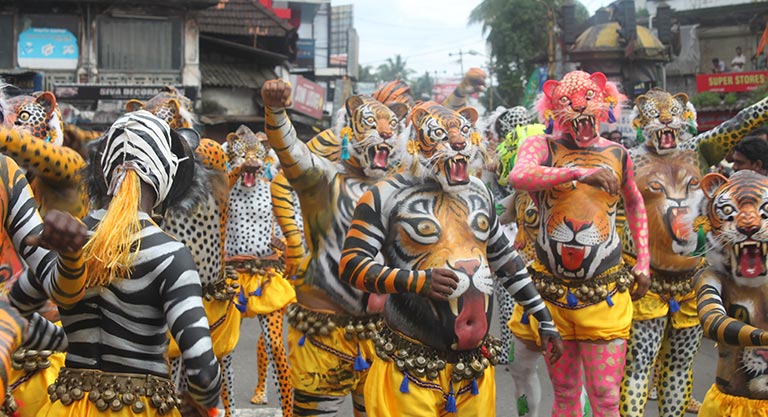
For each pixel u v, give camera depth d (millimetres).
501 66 42188
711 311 4652
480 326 4445
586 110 5668
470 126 4625
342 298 5551
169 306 3338
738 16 31156
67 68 27406
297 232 5973
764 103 6488
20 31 27062
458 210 4559
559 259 5660
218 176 5898
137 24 27656
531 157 5691
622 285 5672
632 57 24672
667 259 6285
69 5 27156
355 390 5711
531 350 6109
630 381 6176
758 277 4652
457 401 4492
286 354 7402
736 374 4680
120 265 3275
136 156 3416
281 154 5438
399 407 4434
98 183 3500
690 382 6539
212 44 31344
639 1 38812
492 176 9234
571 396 5883
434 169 4512
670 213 6332
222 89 30766
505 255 4750
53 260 3404
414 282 4273
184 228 5738
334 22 69688
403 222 4512
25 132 4738
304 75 43906
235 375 9203
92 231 3373
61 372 3473
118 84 25422
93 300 3385
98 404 3357
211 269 5934
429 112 4578
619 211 7219
